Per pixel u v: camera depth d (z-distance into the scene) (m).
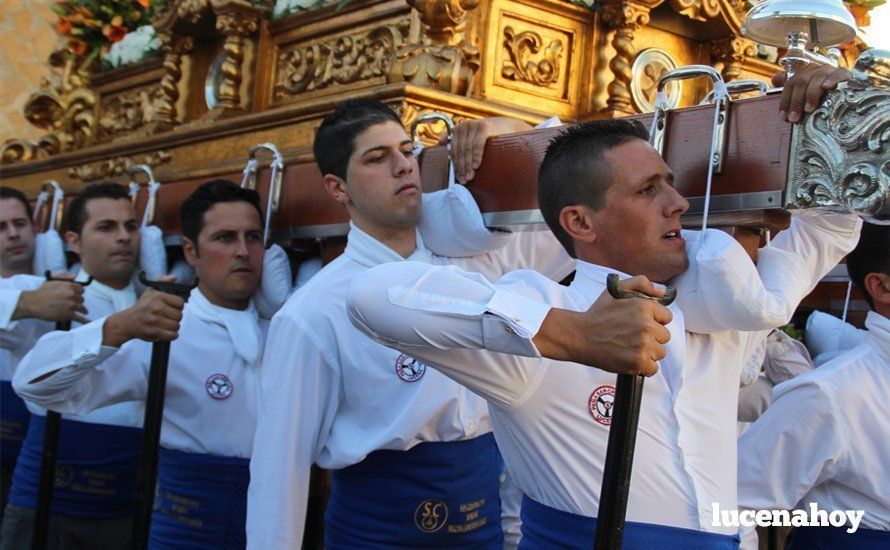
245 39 3.77
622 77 3.12
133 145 4.03
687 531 1.75
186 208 3.12
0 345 3.74
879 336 2.25
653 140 1.97
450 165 2.53
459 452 2.43
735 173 1.82
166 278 2.70
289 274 3.12
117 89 4.74
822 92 1.66
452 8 2.86
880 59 1.64
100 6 4.87
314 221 2.95
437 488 2.40
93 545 3.38
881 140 1.57
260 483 2.35
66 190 4.45
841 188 1.63
